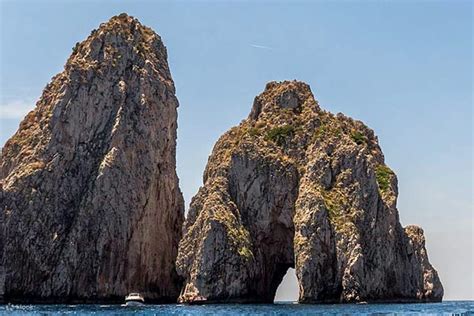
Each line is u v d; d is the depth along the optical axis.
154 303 175.25
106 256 166.25
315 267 152.12
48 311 123.94
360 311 118.44
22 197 166.00
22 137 185.38
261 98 197.25
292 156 178.75
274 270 175.88
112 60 188.75
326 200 162.38
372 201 162.75
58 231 166.25
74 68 184.25
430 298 170.00
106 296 164.50
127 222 170.38
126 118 181.25
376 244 158.75
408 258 167.12
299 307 135.12
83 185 174.38
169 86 193.25
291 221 171.38
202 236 159.25
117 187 171.50
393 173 177.25
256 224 171.88
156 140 184.50
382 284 156.12
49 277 161.62
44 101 192.00
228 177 176.12
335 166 169.50
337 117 190.75
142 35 199.38
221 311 121.19
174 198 191.00
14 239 161.25
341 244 153.75
